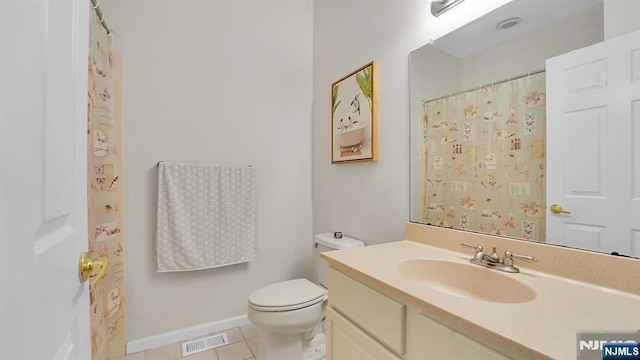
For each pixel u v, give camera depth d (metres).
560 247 0.88
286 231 2.17
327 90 2.09
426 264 1.07
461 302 0.69
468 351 0.61
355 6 1.80
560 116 0.89
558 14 0.89
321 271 1.80
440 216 1.27
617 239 0.78
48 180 0.45
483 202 1.11
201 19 1.88
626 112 0.76
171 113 1.79
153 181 1.73
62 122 0.51
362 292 0.93
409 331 0.77
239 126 2.00
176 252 1.73
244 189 1.95
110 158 1.49
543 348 0.50
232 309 1.96
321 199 2.15
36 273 0.40
